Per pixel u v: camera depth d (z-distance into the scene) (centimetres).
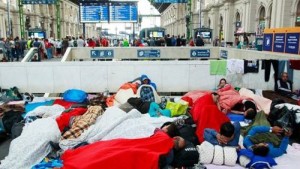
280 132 405
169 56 1220
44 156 375
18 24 2733
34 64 705
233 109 570
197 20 3159
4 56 1575
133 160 313
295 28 759
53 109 513
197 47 1222
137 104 543
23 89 713
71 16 4691
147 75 720
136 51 1205
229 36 2323
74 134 402
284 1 1435
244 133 443
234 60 705
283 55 739
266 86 705
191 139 414
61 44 1948
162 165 338
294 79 684
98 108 455
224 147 378
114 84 721
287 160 379
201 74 719
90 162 305
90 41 1666
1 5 2361
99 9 1502
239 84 713
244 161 362
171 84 723
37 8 3244
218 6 2598
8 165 351
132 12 1512
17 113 511
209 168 357
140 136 381
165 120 481
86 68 712
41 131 392
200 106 474
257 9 1878
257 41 1177
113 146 335
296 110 482
